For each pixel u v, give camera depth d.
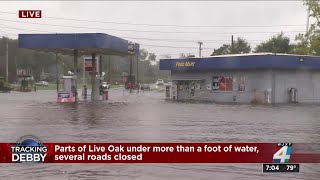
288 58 40.41
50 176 9.27
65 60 145.25
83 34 37.56
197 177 9.22
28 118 23.03
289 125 19.98
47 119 22.44
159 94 66.75
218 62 43.84
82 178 9.09
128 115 25.44
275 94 40.88
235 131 17.44
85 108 31.77
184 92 48.69
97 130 17.45
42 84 113.88
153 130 17.61
